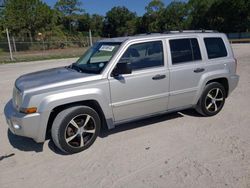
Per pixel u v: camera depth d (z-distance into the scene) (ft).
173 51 15.05
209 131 14.79
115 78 13.17
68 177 10.82
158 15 262.67
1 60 69.05
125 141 13.93
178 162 11.59
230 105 19.43
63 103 12.03
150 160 11.87
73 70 14.49
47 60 69.36
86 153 12.80
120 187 9.99
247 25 187.01
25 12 150.71
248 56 55.26
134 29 291.99
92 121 13.17
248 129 14.84
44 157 12.55
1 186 10.32
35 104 11.62
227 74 17.12
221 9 198.90
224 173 10.57
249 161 11.39
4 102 22.50
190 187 9.78
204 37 16.43
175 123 16.19
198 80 15.94
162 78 14.48
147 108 14.55
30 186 10.28
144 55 14.15
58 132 12.27
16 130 12.07
